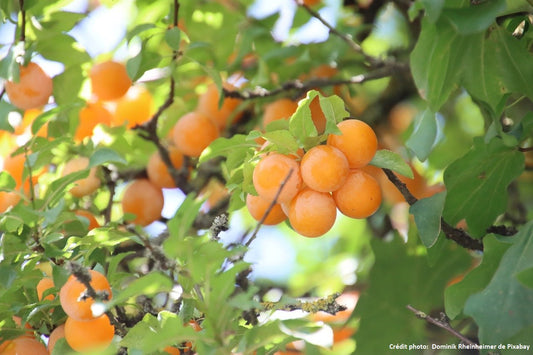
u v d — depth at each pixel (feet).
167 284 4.19
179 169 5.16
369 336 4.94
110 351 4.29
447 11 4.42
